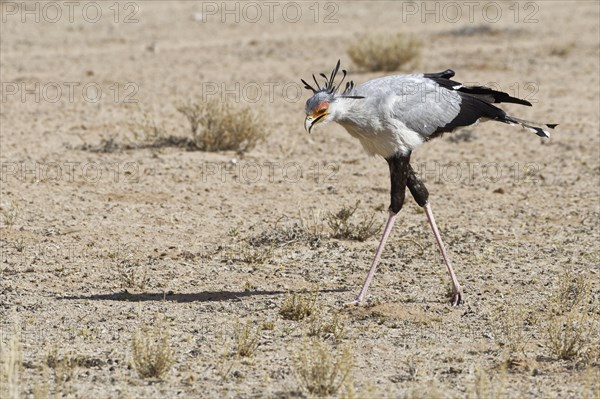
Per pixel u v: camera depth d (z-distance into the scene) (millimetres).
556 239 13633
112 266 12023
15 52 33969
